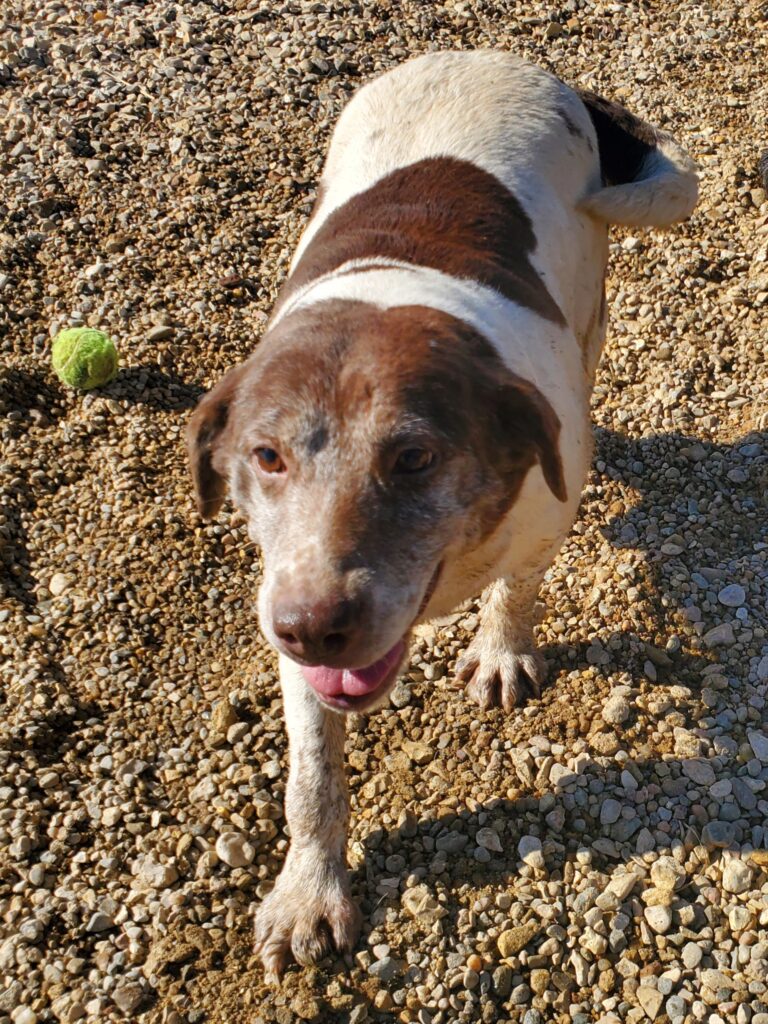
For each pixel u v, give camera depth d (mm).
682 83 1638
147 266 1366
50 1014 770
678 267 1372
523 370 775
